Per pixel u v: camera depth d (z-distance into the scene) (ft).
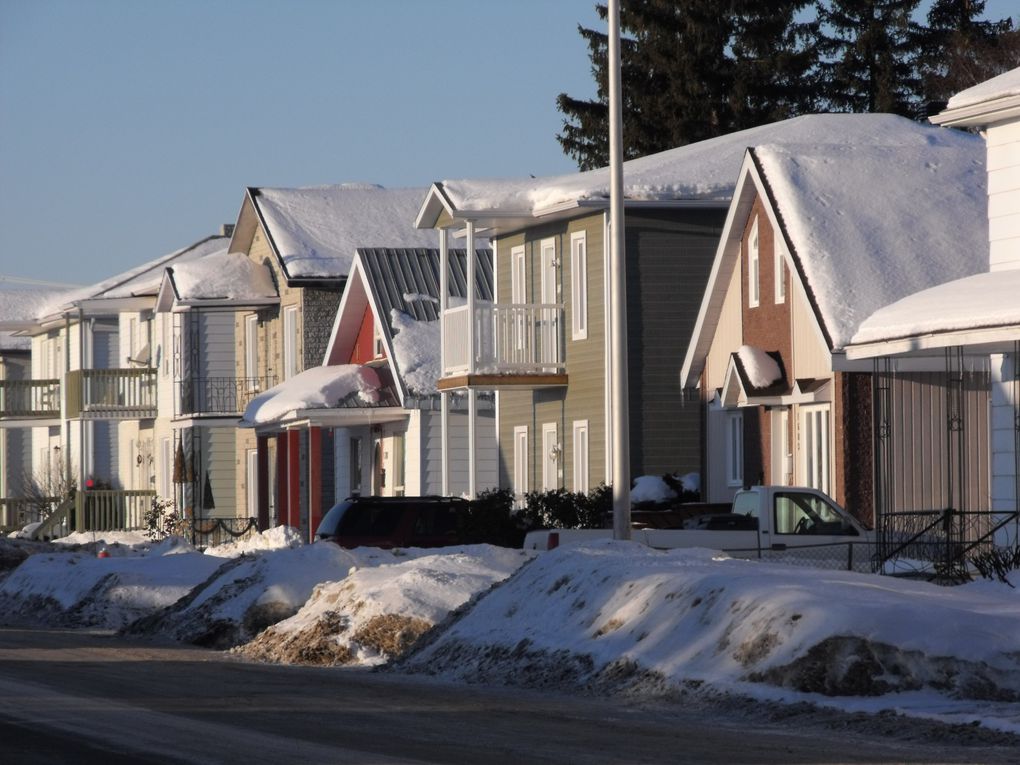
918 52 647.56
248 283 498.28
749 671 150.10
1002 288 230.07
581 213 351.87
